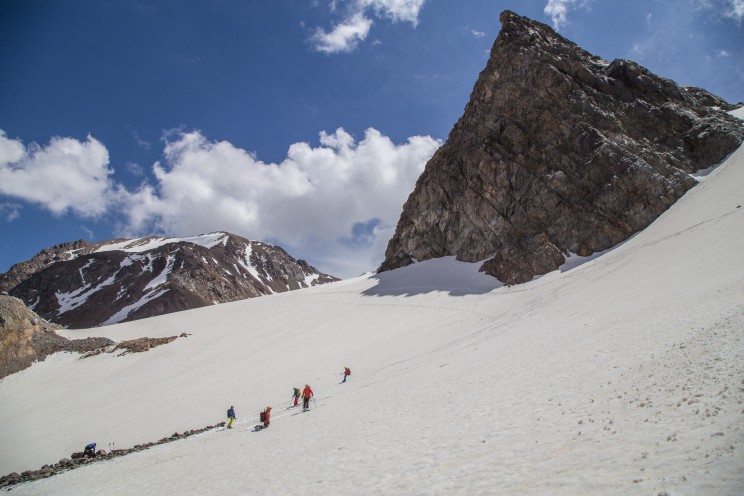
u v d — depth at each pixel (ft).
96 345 242.78
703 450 20.65
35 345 237.45
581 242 174.19
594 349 55.42
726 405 25.09
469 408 47.80
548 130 204.54
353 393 88.43
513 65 224.74
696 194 155.53
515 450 30.17
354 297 242.78
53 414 156.04
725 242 84.74
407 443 40.57
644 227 162.61
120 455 85.87
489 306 159.94
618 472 21.34
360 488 30.76
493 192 213.66
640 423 27.55
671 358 39.24
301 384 127.75
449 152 250.98
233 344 207.00
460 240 231.09
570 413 35.17
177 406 134.21
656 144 186.91
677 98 201.05
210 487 42.19
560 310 99.86
